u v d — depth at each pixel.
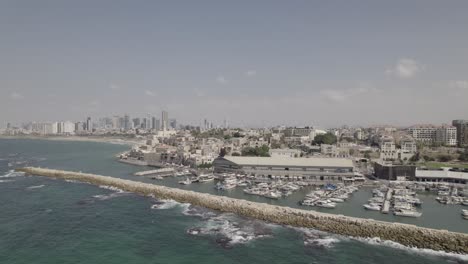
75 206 130.75
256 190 159.88
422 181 179.00
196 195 142.38
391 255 84.56
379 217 115.94
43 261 79.25
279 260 81.06
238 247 88.94
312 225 105.56
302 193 159.12
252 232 101.00
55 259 80.44
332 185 168.12
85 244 90.12
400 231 95.56
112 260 80.19
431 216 117.62
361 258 82.62
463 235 90.00
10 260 79.56
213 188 173.12
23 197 146.25
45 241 92.12
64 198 145.50
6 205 131.00
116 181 180.00
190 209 128.25
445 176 176.12
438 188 162.50
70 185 178.00
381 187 165.12
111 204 135.00
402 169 183.88
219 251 86.19
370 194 154.50
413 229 95.31
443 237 90.38
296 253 85.25
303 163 194.12
